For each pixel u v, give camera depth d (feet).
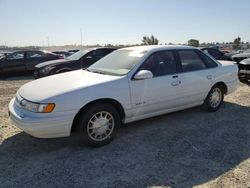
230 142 13.98
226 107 20.65
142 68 14.64
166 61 15.90
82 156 12.46
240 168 11.28
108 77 13.97
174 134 15.07
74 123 12.92
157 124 16.67
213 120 17.47
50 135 12.09
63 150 13.10
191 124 16.70
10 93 27.94
